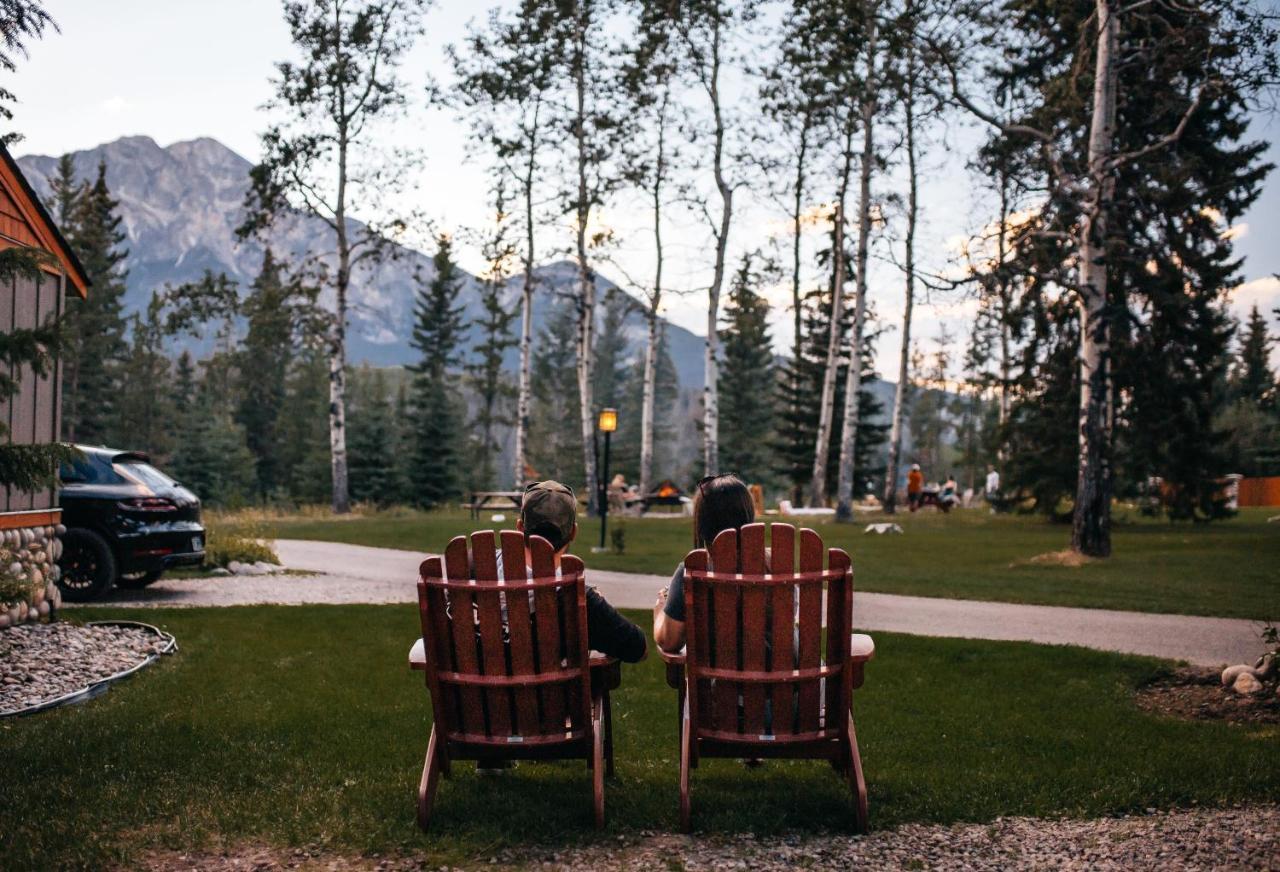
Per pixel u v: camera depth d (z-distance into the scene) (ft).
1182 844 13.44
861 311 99.40
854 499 170.09
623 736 20.54
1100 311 60.34
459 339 288.30
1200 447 83.82
